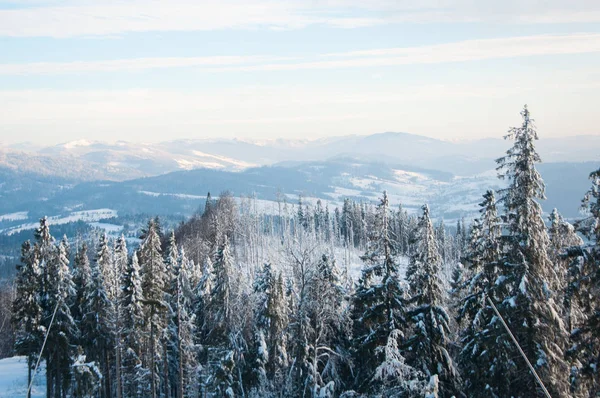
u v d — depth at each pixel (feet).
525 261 88.48
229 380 148.97
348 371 131.54
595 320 74.33
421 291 105.40
